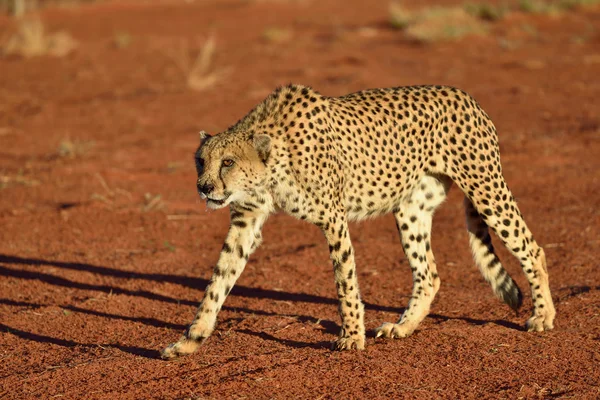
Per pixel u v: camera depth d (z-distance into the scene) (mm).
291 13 49781
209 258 13016
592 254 12477
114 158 18859
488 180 9602
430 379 8414
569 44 32781
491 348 9219
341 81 27125
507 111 22672
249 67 30875
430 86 10016
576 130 20234
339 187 9211
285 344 9500
